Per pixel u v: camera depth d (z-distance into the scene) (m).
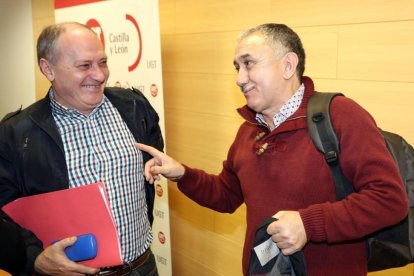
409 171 1.25
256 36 1.32
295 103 1.34
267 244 1.15
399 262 1.26
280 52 1.30
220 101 2.66
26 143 1.46
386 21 1.76
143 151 1.65
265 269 1.16
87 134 1.54
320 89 2.06
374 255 1.27
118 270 1.54
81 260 1.36
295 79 1.35
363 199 1.11
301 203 1.26
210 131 2.77
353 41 1.89
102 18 2.89
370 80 1.85
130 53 2.73
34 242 1.38
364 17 1.83
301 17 2.10
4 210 1.36
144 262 1.64
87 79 1.47
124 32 2.74
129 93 1.73
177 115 3.03
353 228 1.10
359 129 1.17
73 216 1.37
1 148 1.46
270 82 1.30
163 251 2.86
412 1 1.67
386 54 1.78
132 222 1.58
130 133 1.63
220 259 2.85
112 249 1.37
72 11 3.16
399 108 1.76
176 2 2.88
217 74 2.65
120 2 2.72
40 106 1.54
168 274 2.86
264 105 1.34
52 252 1.32
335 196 1.22
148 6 2.54
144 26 2.59
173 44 2.96
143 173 1.66
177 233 3.22
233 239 2.72
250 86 1.34
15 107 5.43
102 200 1.35
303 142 1.28
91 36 1.49
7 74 5.47
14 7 5.08
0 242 1.29
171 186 3.21
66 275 1.33
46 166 1.46
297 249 1.11
